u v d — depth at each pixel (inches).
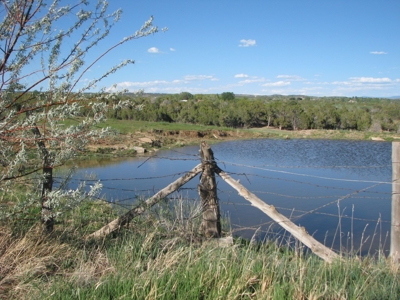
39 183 163.2
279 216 194.9
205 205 203.6
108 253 161.9
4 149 147.1
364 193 480.1
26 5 139.9
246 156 932.6
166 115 1644.9
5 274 139.0
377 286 149.9
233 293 130.0
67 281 134.0
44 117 147.8
